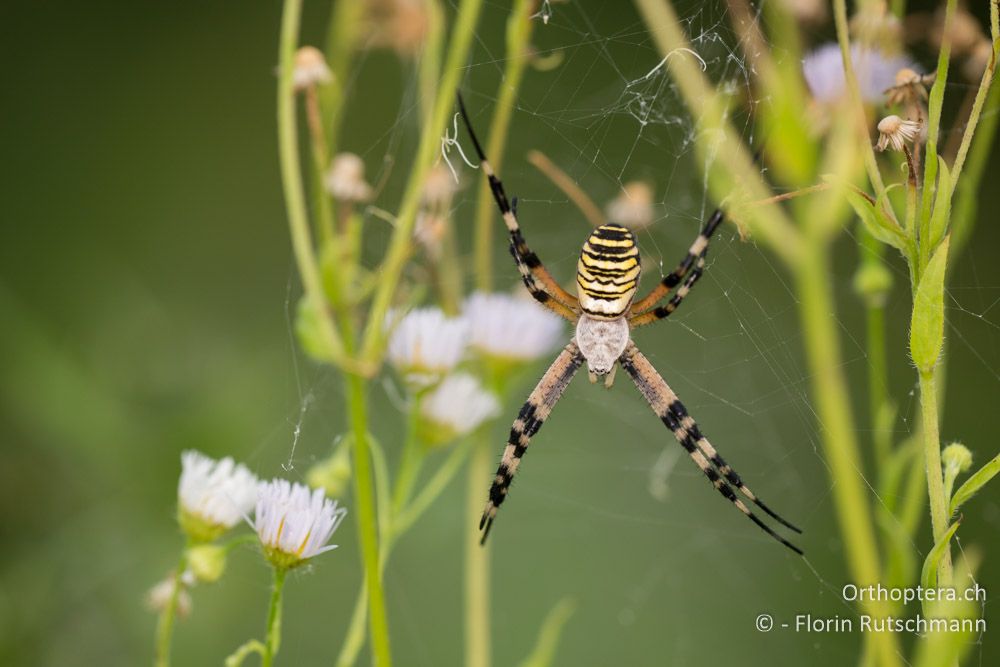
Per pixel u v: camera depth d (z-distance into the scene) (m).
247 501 0.34
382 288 0.34
